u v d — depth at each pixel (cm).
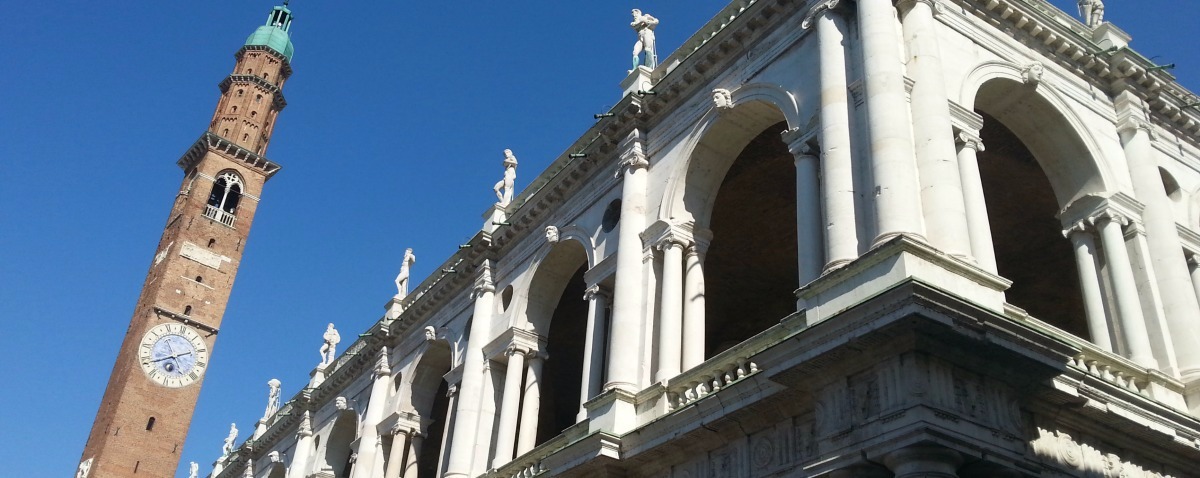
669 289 2666
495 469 3078
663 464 2330
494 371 3572
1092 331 2362
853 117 2191
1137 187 2583
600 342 2989
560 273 3541
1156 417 2000
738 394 2089
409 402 4231
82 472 7981
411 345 4378
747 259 3666
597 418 2591
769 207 3359
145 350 8344
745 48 2784
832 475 1731
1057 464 1823
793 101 2467
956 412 1639
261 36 10731
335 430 4912
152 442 8119
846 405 1762
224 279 9062
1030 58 2591
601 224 3175
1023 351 1705
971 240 2095
